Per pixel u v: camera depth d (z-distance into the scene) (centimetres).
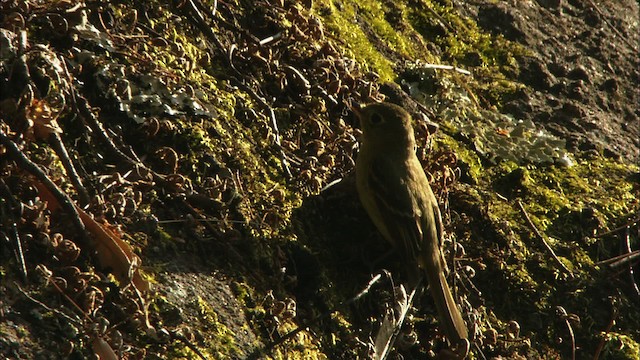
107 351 697
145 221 815
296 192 959
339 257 957
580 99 1404
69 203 734
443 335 965
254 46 1036
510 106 1321
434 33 1366
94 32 897
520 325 1045
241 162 927
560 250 1130
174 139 891
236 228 876
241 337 793
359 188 988
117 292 743
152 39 951
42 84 803
